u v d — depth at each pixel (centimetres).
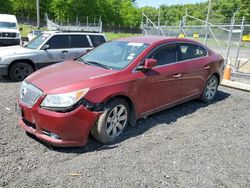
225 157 414
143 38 568
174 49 562
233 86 898
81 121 396
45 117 388
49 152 400
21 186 322
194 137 478
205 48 663
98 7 7188
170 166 379
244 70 1292
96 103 406
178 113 597
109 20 7550
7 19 1912
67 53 966
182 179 351
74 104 388
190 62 592
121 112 454
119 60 498
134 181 341
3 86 799
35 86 413
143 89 479
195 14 4841
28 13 6450
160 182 342
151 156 404
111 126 440
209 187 338
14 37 1792
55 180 336
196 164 389
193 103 678
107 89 421
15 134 450
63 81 414
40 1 6506
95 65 497
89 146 426
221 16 3756
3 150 397
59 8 6625
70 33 985
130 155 403
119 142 444
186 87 587
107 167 369
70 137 394
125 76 454
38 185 325
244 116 606
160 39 552
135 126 508
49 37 942
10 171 349
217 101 714
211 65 653
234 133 507
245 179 360
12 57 870
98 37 1052
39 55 910
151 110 514
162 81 515
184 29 1541
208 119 573
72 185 328
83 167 366
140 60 486
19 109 435
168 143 448
